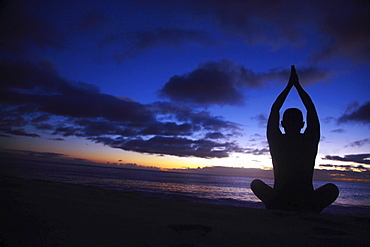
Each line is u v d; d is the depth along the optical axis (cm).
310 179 407
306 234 191
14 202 218
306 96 434
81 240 143
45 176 3198
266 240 167
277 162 425
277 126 434
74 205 231
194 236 166
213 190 3256
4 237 140
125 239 150
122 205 260
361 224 242
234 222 220
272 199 417
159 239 154
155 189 2478
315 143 411
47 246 131
